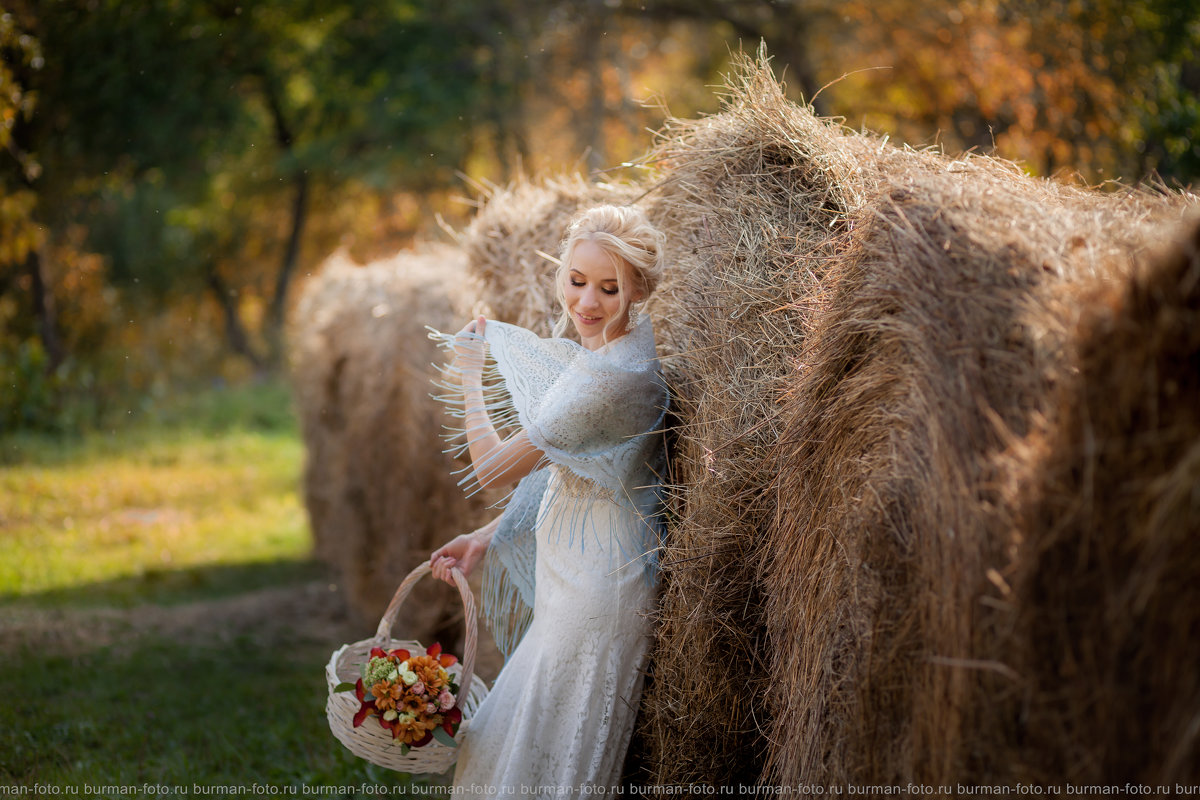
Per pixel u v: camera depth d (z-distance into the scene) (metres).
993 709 1.68
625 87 15.04
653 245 2.58
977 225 1.94
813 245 2.62
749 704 2.48
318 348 6.07
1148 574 1.50
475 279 3.92
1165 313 1.49
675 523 2.63
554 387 2.50
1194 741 1.47
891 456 1.95
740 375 2.55
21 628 5.11
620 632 2.54
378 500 4.96
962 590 1.72
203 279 20.78
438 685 2.44
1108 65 10.21
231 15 15.97
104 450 10.73
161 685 4.41
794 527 2.29
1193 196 2.17
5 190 10.01
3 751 3.51
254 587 6.34
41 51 12.15
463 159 17.06
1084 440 1.57
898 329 1.96
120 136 14.41
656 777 2.57
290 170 17.31
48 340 13.55
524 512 2.81
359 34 16.61
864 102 12.84
